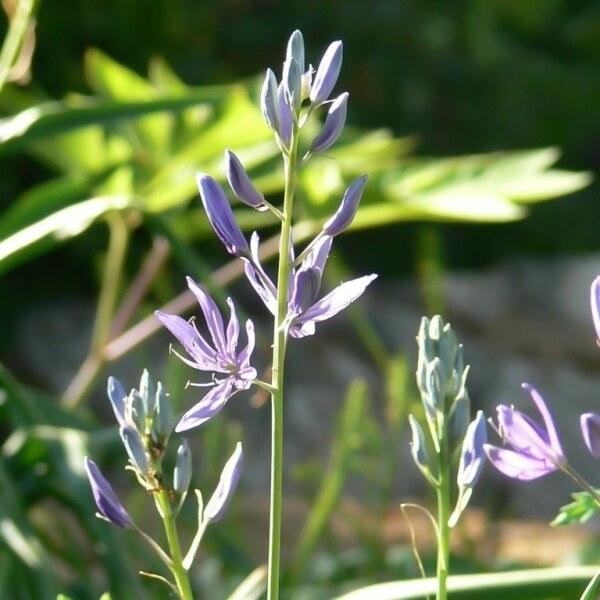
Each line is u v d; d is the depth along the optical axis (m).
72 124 1.03
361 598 0.63
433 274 1.39
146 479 0.49
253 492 2.73
